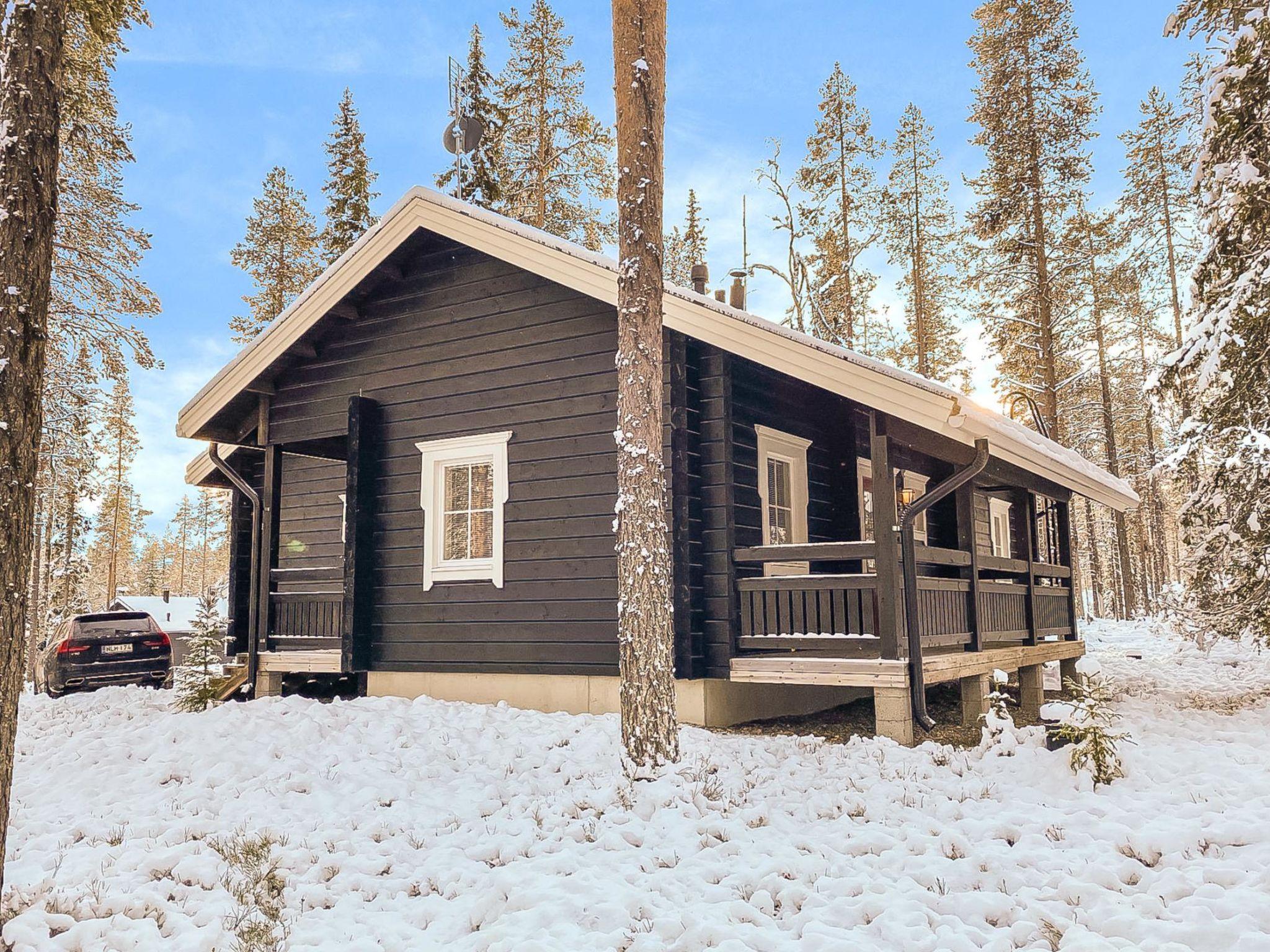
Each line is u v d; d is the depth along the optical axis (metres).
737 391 10.14
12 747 4.21
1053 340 24.58
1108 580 48.84
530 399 10.36
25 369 4.23
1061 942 4.04
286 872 5.24
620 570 7.00
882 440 8.28
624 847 5.46
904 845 5.34
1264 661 14.93
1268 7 9.52
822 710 10.99
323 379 12.06
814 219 22.08
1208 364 9.65
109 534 47.62
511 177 24.91
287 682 12.29
